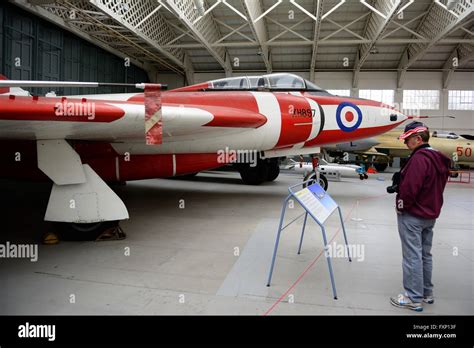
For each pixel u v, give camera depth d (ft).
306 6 50.60
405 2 38.22
